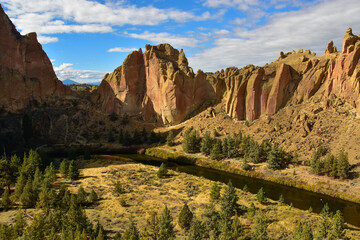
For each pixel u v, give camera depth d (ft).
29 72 482.28
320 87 394.11
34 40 493.77
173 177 295.28
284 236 161.38
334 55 387.34
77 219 150.51
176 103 475.31
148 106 515.09
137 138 452.35
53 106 488.02
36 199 201.46
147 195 235.40
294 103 400.88
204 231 156.25
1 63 439.63
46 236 149.79
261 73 428.97
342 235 159.22
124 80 526.98
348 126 323.57
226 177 312.50
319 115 356.59
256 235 151.43
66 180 275.80
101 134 472.44
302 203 242.37
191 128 447.42
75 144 441.68
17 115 436.76
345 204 242.37
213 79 495.00
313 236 159.33
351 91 343.26
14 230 142.31
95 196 217.77
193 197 234.99
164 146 429.79
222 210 194.08
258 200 225.97
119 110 527.40
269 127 387.55
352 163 285.23
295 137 350.43
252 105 425.28
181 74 483.51
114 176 292.40
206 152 378.12
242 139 364.17
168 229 151.53
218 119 447.42
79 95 552.41
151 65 516.73
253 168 326.85
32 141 407.03
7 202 196.65
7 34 453.17
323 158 305.73
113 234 157.79
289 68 422.41
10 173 239.91
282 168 315.17
